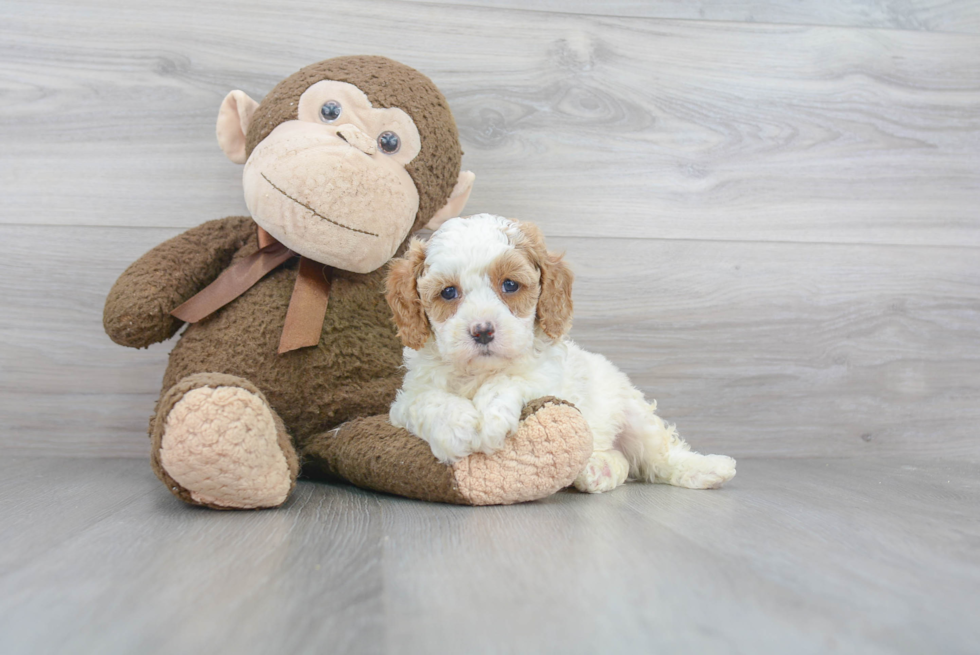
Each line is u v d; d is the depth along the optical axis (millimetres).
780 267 2359
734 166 2340
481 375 1570
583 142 2277
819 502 1552
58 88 2102
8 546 1103
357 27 2184
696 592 892
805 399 2365
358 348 1756
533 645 728
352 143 1673
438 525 1258
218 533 1193
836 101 2375
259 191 1651
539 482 1448
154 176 2141
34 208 2096
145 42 2127
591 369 1809
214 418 1310
